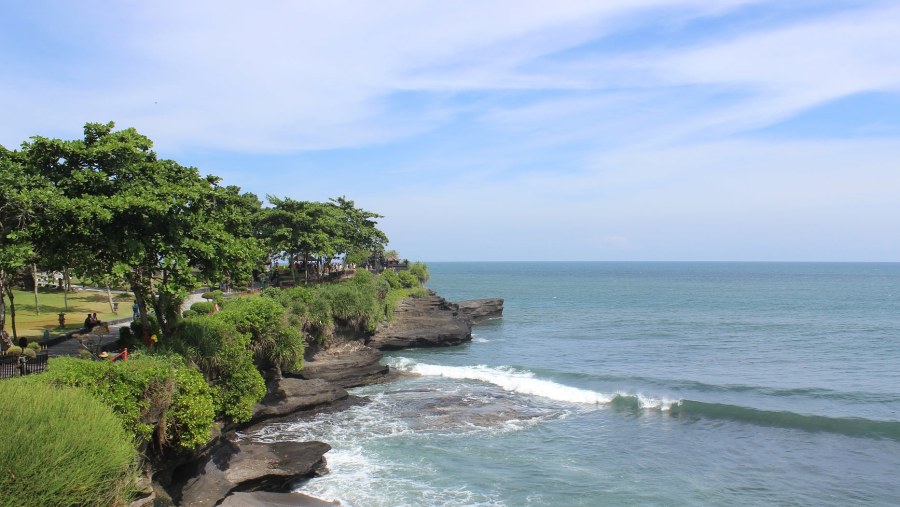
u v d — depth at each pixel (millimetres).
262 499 22281
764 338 68562
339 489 24094
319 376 40188
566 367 50938
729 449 28781
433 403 36906
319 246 57938
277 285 60406
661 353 58438
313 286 56188
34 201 20047
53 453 12844
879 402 37031
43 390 14570
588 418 33938
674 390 40844
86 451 13680
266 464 24422
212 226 24953
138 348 23312
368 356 44125
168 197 22172
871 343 63656
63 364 17781
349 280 63250
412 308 67312
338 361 42219
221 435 24891
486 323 88438
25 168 22281
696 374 47156
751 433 31125
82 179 21516
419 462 27031
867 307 109375
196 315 30891
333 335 47125
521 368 48344
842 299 130250
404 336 60031
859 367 49812
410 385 42500
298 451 25906
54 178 22375
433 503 22859
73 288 62781
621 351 60000
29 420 13266
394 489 24109
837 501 23062
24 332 35250
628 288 184500
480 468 26359
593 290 174125
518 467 26484
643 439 30297
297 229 57031
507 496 23500
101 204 20359
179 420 20250
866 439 29875
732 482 24859
